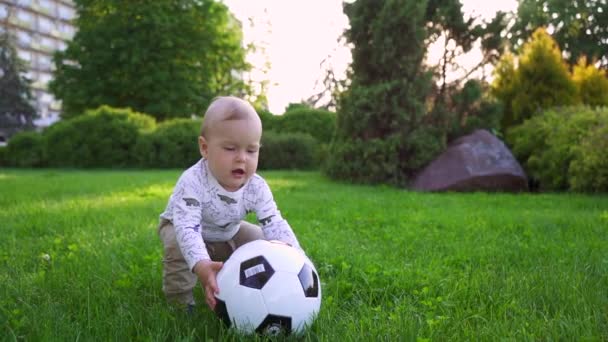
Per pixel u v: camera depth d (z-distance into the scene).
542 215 6.22
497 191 9.86
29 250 4.27
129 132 20.47
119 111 21.12
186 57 30.84
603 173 8.73
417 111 11.00
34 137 22.09
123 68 29.62
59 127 21.25
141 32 29.64
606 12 25.95
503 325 2.42
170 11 30.72
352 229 5.42
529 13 24.50
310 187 10.30
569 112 10.66
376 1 11.28
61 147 20.83
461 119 11.68
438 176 10.31
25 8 61.78
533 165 10.29
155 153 19.84
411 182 10.88
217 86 33.84
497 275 3.46
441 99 11.76
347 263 3.71
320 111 22.06
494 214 6.38
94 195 8.86
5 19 59.06
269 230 2.88
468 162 10.10
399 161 11.02
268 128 22.03
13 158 21.97
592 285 3.15
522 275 3.40
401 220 5.93
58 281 3.19
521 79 12.18
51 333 2.24
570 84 12.09
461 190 9.96
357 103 11.16
